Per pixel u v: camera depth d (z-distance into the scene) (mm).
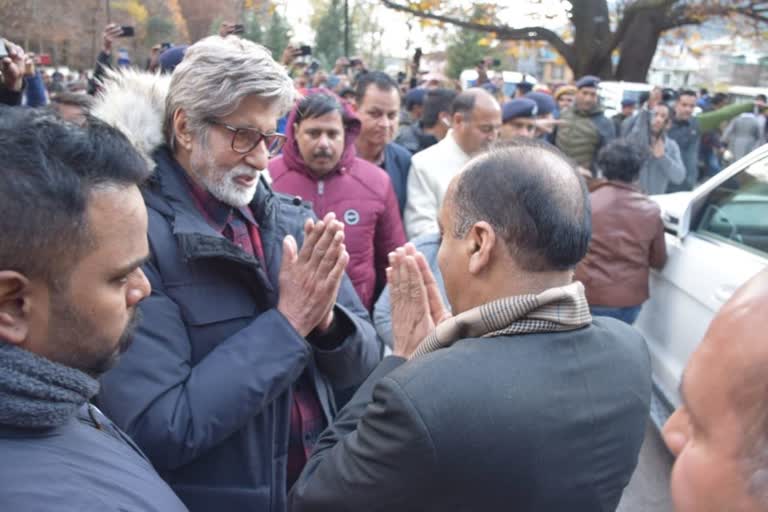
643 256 3396
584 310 1228
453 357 1114
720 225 3182
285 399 1568
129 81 1570
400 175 3535
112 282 903
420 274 1467
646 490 3057
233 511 1493
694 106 7211
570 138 6426
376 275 2951
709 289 2988
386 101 3383
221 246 1441
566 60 12711
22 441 816
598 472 1144
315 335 1695
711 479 501
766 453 476
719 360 497
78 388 870
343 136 2760
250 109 1500
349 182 2797
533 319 1181
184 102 1484
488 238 1201
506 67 23438
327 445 1301
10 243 800
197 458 1473
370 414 1118
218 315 1465
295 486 1272
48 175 816
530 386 1100
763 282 502
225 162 1514
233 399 1359
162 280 1417
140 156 947
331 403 1758
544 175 1188
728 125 9602
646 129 6156
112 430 1058
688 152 7242
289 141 2781
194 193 1579
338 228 1465
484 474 1055
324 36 19891
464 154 3330
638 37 12242
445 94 4500
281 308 1486
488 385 1079
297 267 1494
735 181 3158
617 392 1186
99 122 934
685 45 14875
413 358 1188
